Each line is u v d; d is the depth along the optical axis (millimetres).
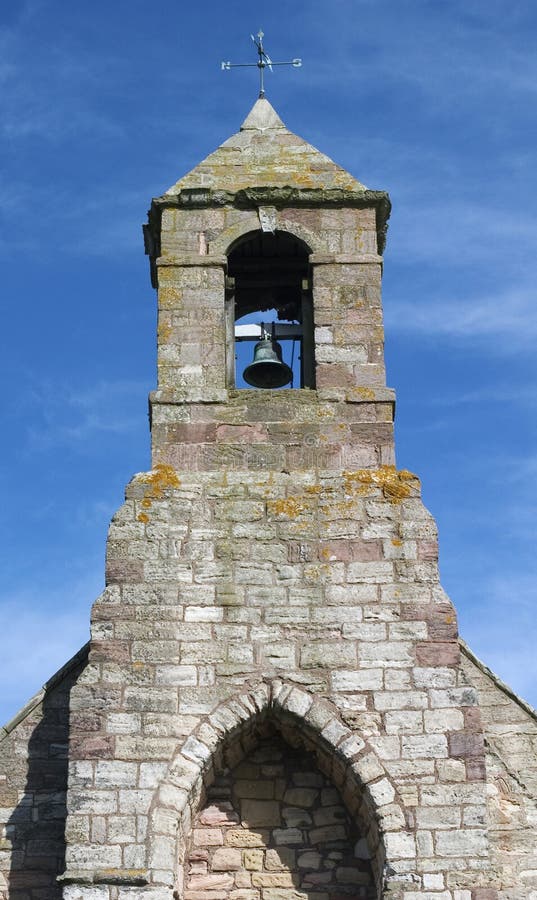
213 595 19516
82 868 18125
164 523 19906
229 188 22094
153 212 22203
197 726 18859
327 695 19031
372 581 19625
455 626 19344
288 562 19734
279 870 19172
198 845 19266
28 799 20078
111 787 18531
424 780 18594
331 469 20453
